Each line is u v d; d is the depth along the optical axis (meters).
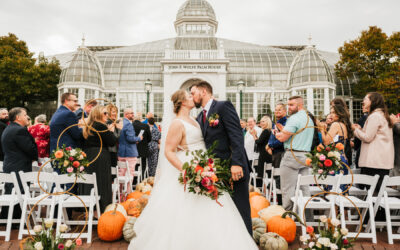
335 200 4.44
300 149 4.82
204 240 2.95
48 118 30.30
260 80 28.27
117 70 28.38
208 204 3.09
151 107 27.25
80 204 4.42
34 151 5.43
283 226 4.26
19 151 5.30
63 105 5.56
